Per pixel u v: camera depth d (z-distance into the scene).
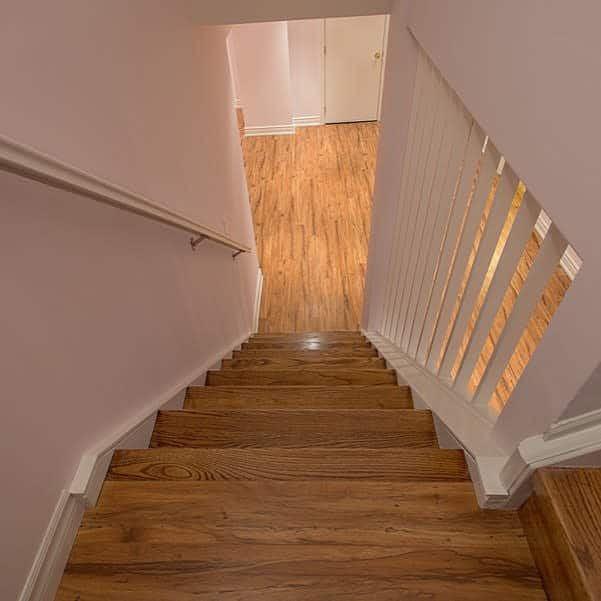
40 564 0.89
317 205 5.16
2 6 0.75
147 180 1.38
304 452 1.22
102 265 1.12
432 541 0.97
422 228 1.63
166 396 1.61
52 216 0.91
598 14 0.56
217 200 2.37
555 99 0.68
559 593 0.84
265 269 4.36
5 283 0.80
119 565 0.95
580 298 0.71
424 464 1.20
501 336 1.15
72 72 0.96
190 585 0.91
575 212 0.68
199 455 1.21
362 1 1.71
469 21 0.92
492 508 1.02
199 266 1.98
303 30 5.89
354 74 6.31
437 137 1.36
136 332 1.35
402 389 1.89
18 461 0.84
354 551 0.95
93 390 1.12
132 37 1.28
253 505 1.05
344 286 4.14
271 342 3.14
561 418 0.85
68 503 0.99
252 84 6.15
